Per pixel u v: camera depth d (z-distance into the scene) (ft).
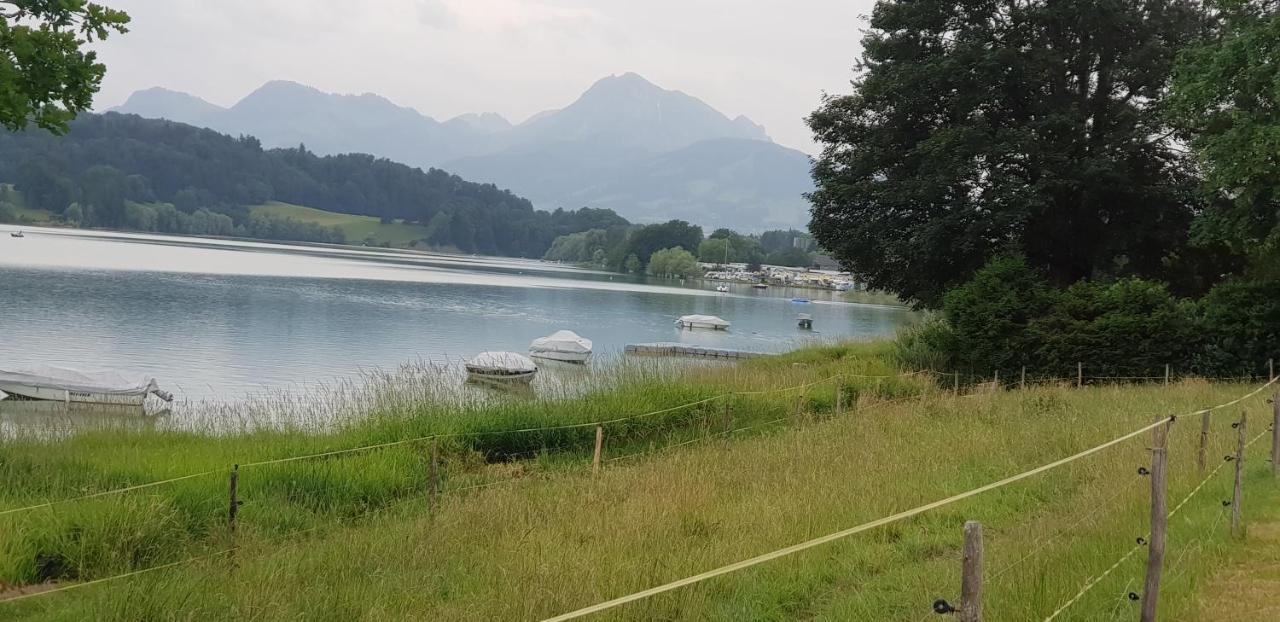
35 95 41.91
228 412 69.67
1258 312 83.76
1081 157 103.96
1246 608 23.22
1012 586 23.22
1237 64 82.17
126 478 38.65
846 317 323.98
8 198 622.13
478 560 29.12
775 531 29.94
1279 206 84.48
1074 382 86.02
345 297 259.60
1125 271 110.22
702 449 50.62
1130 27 101.45
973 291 92.89
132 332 157.38
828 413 66.28
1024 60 99.81
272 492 38.40
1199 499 33.19
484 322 219.41
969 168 97.14
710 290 503.20
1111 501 32.14
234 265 383.04
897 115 108.47
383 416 55.21
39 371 99.04
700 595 24.68
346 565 28.78
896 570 27.35
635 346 180.75
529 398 61.93
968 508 34.09
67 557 29.73
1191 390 65.77
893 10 108.58
